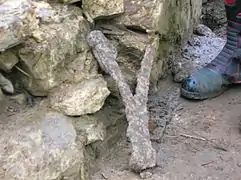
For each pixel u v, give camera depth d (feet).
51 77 5.27
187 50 8.45
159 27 6.26
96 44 5.68
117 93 5.94
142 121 5.49
